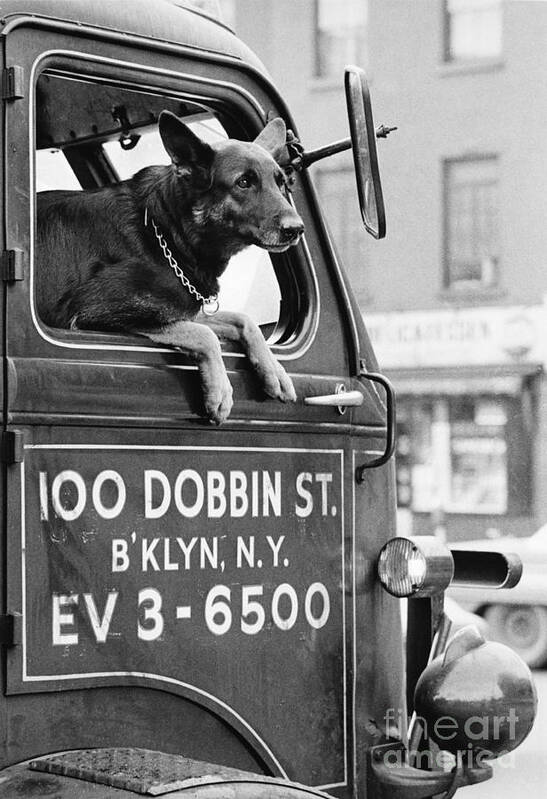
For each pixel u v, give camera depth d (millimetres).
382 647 4125
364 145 3594
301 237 4074
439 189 36969
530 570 16859
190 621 3596
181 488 3598
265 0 38500
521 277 36344
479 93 36562
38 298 3695
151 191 3771
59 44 3471
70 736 3354
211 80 3852
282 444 3875
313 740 3896
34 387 3305
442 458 37344
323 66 38062
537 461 36375
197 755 3625
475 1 36594
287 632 3842
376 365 4203
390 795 4023
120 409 3469
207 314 3814
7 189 3305
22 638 3244
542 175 36031
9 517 3244
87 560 3383
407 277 37344
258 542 3781
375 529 4137
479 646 4105
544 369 36219
